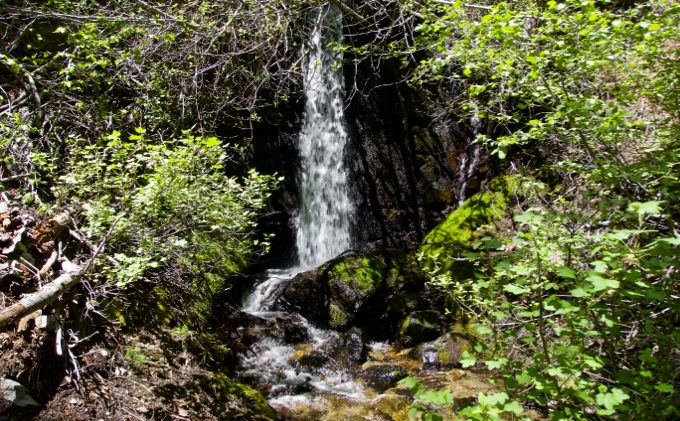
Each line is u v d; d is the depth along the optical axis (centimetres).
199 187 393
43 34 577
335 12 789
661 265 199
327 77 833
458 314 512
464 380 434
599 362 205
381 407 411
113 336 354
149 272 417
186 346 388
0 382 269
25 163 435
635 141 334
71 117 533
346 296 564
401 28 766
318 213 853
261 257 786
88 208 365
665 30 279
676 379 246
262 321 539
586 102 264
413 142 815
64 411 284
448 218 679
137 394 315
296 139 842
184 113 617
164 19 497
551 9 288
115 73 571
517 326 344
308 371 473
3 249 339
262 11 613
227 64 666
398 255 646
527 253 254
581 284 196
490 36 312
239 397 363
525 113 631
